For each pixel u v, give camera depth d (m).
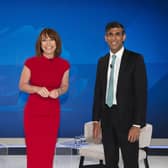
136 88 3.34
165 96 6.77
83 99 6.83
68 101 6.82
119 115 3.37
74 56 6.78
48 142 3.77
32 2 6.71
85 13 6.73
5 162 6.09
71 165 5.89
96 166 5.41
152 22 6.73
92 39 6.76
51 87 3.72
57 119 3.79
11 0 6.70
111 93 3.40
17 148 6.71
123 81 3.35
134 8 6.73
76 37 6.76
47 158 3.80
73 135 6.86
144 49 6.75
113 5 6.72
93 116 3.67
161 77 6.76
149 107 6.79
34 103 3.69
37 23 6.73
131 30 6.75
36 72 3.68
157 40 6.73
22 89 3.71
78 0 6.72
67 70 3.80
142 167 5.84
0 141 6.81
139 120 3.34
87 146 4.95
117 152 3.54
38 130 3.72
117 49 3.41
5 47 6.73
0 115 6.80
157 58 6.75
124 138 3.40
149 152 6.70
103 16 6.73
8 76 6.77
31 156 3.78
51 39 3.63
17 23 6.72
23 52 6.75
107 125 3.46
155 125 6.80
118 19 6.73
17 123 6.82
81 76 6.80
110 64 3.45
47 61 3.70
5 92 6.79
